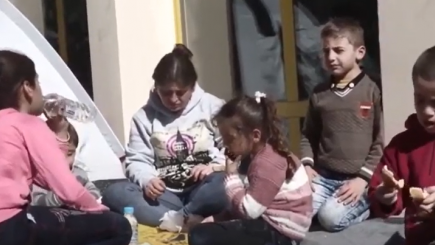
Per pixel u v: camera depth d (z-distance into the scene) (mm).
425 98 2395
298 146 4113
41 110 2877
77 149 3877
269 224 2775
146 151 3576
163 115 3564
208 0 4262
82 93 3965
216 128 3457
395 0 3273
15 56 2795
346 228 3223
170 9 4305
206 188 3391
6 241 2596
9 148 2619
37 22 5074
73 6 4996
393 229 3137
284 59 4168
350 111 3283
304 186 2803
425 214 2412
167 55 3527
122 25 4195
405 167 2533
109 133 3994
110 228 2865
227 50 4250
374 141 3309
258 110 2768
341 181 3338
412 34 3244
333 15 4023
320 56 4062
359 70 3344
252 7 4207
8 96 2758
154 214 3439
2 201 2609
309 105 3434
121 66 4199
